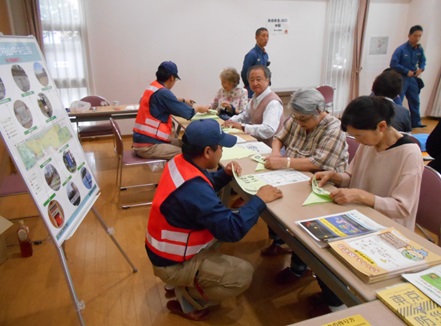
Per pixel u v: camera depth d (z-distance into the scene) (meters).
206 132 1.37
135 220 2.76
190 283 1.57
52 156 1.57
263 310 1.80
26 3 4.11
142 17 4.73
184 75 5.18
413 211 1.41
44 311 1.80
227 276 1.56
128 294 1.93
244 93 3.64
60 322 1.73
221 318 1.75
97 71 4.75
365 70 6.13
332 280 1.13
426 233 1.87
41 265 2.18
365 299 0.91
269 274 2.09
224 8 5.05
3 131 1.28
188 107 3.01
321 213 1.35
